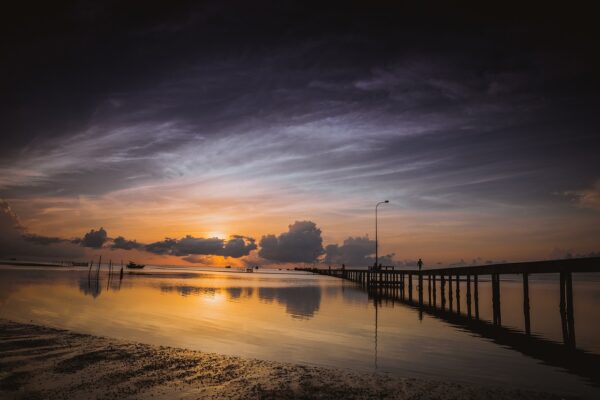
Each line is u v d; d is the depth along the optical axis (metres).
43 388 8.35
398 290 52.06
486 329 19.00
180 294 35.53
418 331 17.72
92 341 12.56
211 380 9.09
